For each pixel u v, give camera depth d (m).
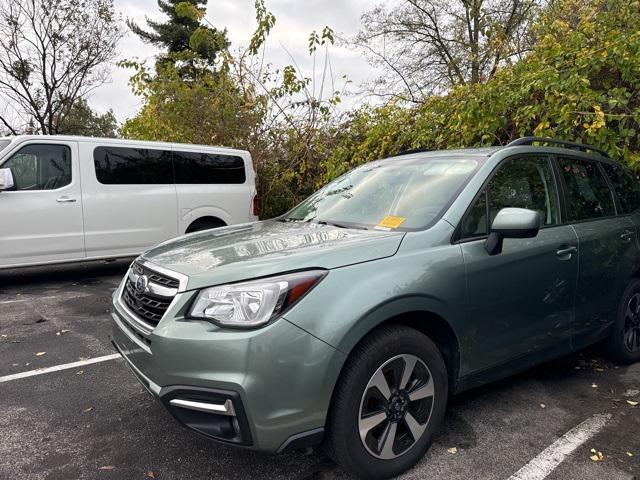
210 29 10.23
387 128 7.52
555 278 3.05
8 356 4.04
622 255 3.62
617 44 4.80
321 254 2.27
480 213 2.79
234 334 2.01
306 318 2.06
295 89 9.73
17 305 5.61
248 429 2.00
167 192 7.36
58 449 2.65
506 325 2.79
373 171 3.66
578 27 5.66
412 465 2.45
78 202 6.58
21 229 6.18
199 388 2.03
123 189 6.96
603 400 3.25
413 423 2.42
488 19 14.36
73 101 17.62
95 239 6.75
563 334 3.21
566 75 5.08
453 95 6.45
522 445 2.69
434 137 6.71
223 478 2.40
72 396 3.30
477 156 3.12
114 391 3.38
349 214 3.20
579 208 3.46
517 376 3.65
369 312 2.17
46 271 7.73
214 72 10.43
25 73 16.14
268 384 1.99
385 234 2.60
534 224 2.50
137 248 7.15
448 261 2.51
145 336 2.25
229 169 8.10
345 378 2.15
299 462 2.54
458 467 2.48
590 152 4.27
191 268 2.31
